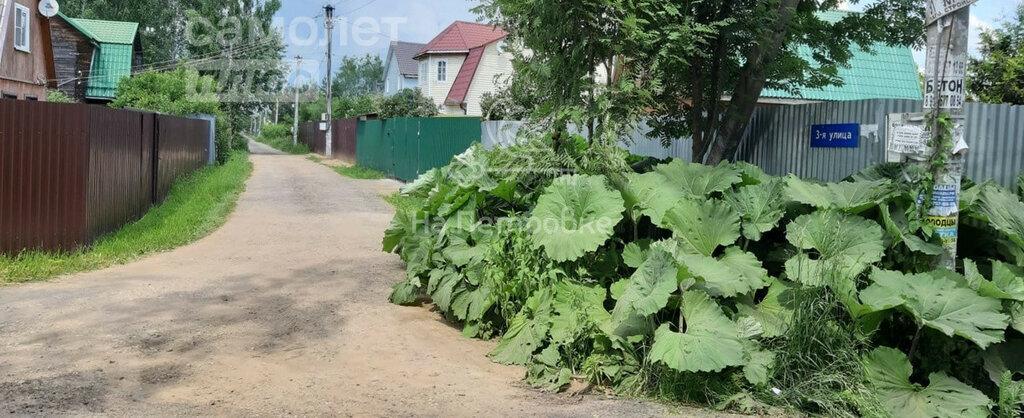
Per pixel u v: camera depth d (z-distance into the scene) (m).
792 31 7.45
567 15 6.40
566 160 6.84
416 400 4.61
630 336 5.12
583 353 5.32
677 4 6.64
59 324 6.09
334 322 6.48
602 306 5.49
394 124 24.44
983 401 4.44
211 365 5.18
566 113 6.50
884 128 6.45
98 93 31.84
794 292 5.17
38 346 5.47
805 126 7.46
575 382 5.10
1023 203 5.45
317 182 22.77
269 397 4.57
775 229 6.14
